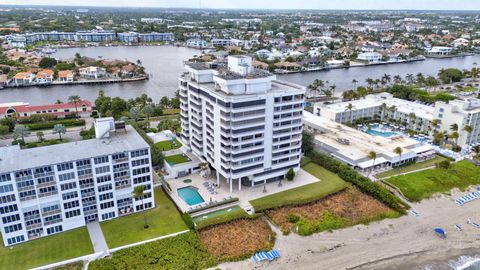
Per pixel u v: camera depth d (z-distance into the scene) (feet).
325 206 418.92
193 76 482.69
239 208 406.82
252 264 326.44
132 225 373.81
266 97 409.90
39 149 373.81
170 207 408.67
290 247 351.05
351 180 467.11
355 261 335.47
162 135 596.70
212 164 461.37
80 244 343.46
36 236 353.72
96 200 372.17
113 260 321.73
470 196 446.60
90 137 540.11
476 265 335.26
